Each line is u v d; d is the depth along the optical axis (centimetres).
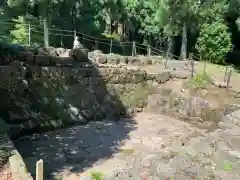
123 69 1314
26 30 1495
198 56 2005
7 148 610
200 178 541
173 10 1847
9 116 955
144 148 882
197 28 1975
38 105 1045
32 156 804
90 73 1221
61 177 692
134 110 1310
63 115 1102
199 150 675
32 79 1048
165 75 1426
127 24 2495
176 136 997
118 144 921
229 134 696
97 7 2225
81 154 837
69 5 1845
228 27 2061
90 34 2136
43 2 1590
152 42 2583
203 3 1795
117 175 623
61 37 1770
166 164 612
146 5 2294
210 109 1155
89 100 1201
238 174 551
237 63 2183
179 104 1269
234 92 1249
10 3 1546
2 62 987
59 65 1151
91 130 1066
